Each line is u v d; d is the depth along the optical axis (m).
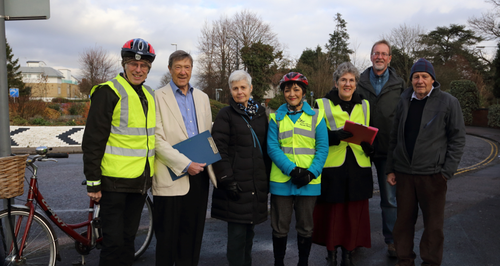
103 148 2.52
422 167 2.93
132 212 2.79
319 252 3.67
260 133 2.99
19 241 2.70
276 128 3.02
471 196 5.93
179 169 2.73
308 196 2.94
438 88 2.94
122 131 2.58
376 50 3.61
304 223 2.98
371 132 2.82
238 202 2.85
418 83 2.90
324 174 3.18
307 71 36.19
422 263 3.07
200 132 3.04
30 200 2.78
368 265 3.32
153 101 2.83
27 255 2.77
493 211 5.02
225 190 2.88
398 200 3.12
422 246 3.02
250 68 42.47
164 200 2.88
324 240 3.31
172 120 2.89
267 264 3.37
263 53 42.22
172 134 2.89
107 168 2.55
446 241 3.88
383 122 3.57
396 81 3.65
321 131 2.96
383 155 3.57
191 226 2.98
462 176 7.91
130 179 2.59
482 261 3.36
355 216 3.21
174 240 2.92
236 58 42.38
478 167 9.16
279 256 3.02
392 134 3.25
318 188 2.96
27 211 2.72
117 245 2.61
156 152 2.84
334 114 3.22
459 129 2.84
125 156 2.59
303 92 3.00
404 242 3.10
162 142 2.82
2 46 3.16
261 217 2.94
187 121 3.00
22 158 2.47
